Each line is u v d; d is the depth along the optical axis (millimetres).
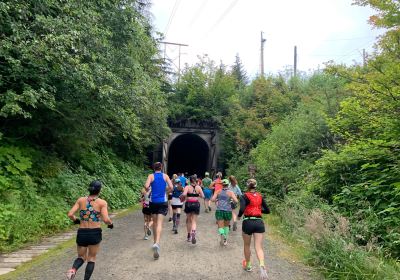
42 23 8539
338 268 6258
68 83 9562
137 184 20188
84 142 13375
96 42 9961
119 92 11250
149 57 17922
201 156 42156
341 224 7742
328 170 11328
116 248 8070
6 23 8336
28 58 8273
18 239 8094
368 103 8852
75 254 7332
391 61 7648
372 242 7188
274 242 9344
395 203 8172
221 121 29844
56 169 11711
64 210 10508
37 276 5828
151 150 28734
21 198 9188
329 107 15781
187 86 31484
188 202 8812
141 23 15531
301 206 10984
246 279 6031
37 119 11242
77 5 9562
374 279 5777
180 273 6250
